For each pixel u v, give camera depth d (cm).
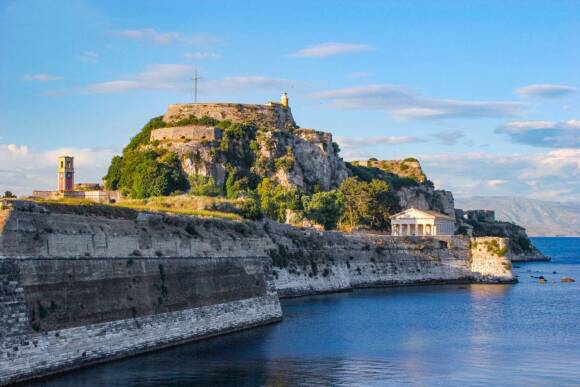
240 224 12681
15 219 7606
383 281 19462
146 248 9512
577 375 8856
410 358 9656
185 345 9619
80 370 7881
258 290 11744
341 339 10800
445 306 15162
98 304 8275
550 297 17212
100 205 9319
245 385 7962
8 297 7125
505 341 11056
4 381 6950
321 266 17425
